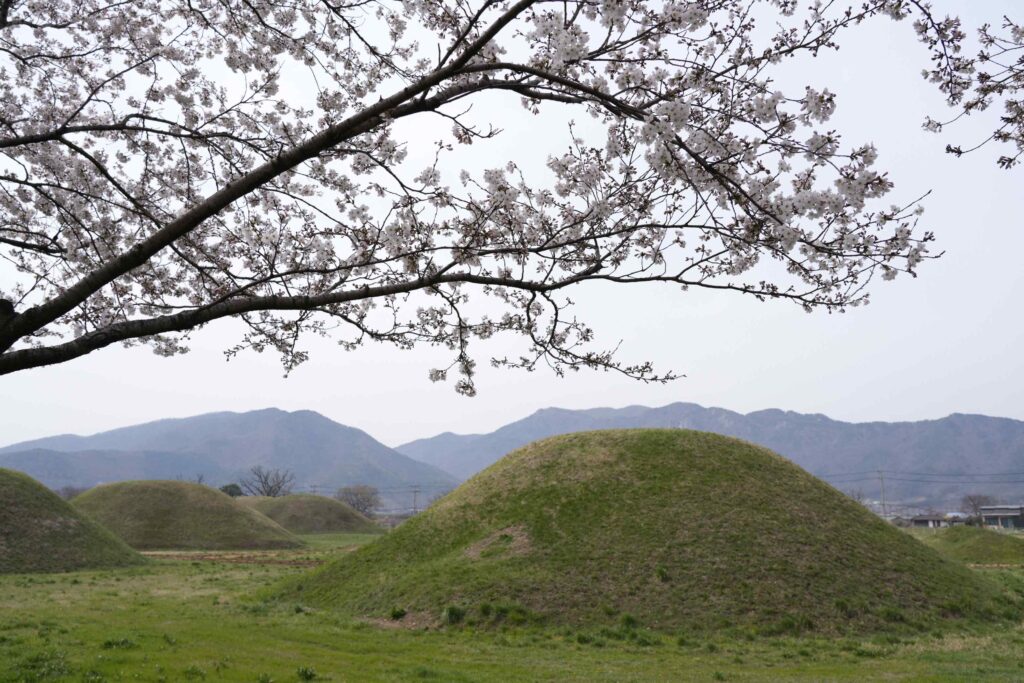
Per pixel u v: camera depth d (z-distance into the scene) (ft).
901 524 376.89
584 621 58.80
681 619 58.34
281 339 26.20
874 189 15.26
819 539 71.05
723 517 73.56
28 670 37.29
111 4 31.04
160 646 45.93
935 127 20.57
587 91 16.52
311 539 200.03
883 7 17.76
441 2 20.61
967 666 47.44
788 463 91.09
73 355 18.53
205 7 29.07
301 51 28.30
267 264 23.99
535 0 17.53
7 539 111.34
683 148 15.37
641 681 42.63
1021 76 19.56
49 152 31.48
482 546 74.54
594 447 93.35
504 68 17.95
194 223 18.95
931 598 64.64
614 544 70.23
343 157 25.53
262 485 365.40
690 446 90.84
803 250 17.07
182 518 168.66
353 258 23.03
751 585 62.64
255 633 53.52
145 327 19.33
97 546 120.57
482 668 45.70
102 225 30.99
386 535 86.84
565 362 22.99
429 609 62.28
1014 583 85.40
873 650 51.93
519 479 88.33
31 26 29.40
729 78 15.21
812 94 14.82
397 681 40.83
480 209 21.45
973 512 426.92
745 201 15.80
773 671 46.14
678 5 16.35
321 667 43.52
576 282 19.86
